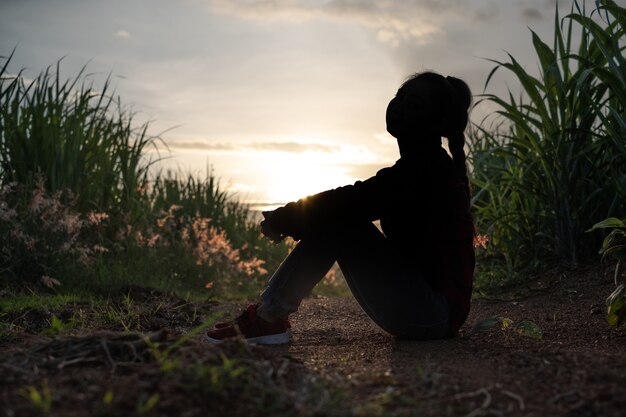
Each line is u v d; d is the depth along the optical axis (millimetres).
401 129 2492
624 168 4281
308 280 2553
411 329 2574
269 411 1561
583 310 3658
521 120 4594
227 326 2701
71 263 4902
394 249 2541
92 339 2061
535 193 4758
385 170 2459
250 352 1990
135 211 6152
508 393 1775
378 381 1890
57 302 3947
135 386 1637
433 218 2502
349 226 2531
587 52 4359
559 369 2023
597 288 4066
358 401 1706
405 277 2510
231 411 1553
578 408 1654
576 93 4195
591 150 4441
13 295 4113
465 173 2652
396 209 2475
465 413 1633
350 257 2531
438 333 2604
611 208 4250
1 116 5316
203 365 1764
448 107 2494
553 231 4773
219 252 6488
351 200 2418
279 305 2576
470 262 2617
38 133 5453
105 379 1734
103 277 4875
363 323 3602
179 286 5695
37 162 5352
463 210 2564
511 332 2910
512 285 4617
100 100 6039
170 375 1709
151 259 5828
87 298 4359
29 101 5500
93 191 5719
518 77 4504
